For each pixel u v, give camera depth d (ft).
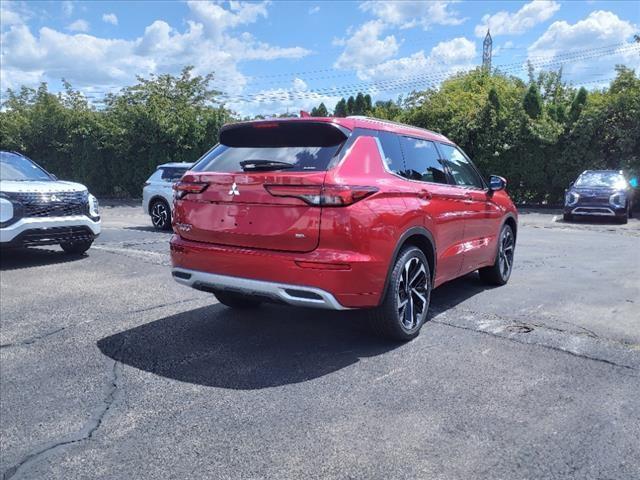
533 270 25.58
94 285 22.06
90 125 88.38
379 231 13.39
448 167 18.25
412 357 13.75
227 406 11.12
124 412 10.93
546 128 68.64
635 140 63.77
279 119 14.48
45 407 11.21
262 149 14.67
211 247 14.21
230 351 14.34
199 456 9.29
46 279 23.24
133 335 15.70
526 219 55.01
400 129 16.25
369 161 14.11
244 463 9.05
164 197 41.96
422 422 10.33
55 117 91.20
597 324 16.38
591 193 50.44
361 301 13.28
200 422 10.47
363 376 12.57
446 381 12.21
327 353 14.12
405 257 14.46
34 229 25.50
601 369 12.84
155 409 11.05
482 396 11.43
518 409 10.84
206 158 15.53
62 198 26.89
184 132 84.89
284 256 13.01
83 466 9.08
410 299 14.99
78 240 27.86
